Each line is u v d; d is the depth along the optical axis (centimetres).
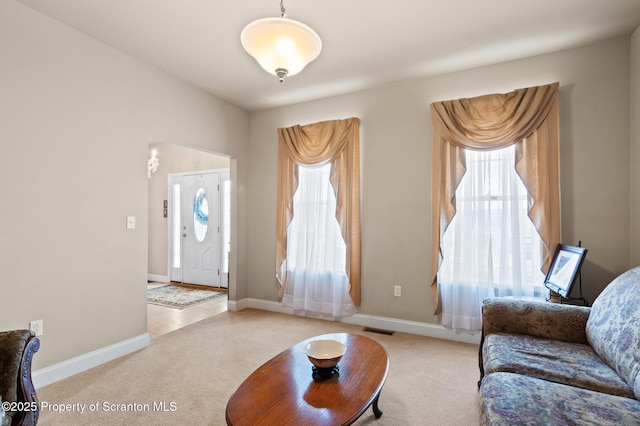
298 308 382
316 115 389
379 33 254
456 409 196
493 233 293
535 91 275
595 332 175
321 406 133
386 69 313
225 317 383
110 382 230
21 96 218
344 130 356
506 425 115
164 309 420
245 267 430
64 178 240
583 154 270
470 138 296
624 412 120
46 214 230
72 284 244
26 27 220
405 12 229
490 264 292
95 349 258
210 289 544
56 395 212
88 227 255
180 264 589
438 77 325
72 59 246
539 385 139
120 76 279
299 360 178
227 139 398
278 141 407
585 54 271
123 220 281
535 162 275
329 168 370
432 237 319
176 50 281
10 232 212
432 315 322
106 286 267
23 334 151
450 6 222
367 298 352
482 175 298
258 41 174
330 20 238
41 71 228
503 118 284
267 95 378
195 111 353
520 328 204
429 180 326
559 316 196
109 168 271
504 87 299
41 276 227
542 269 271
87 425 181
